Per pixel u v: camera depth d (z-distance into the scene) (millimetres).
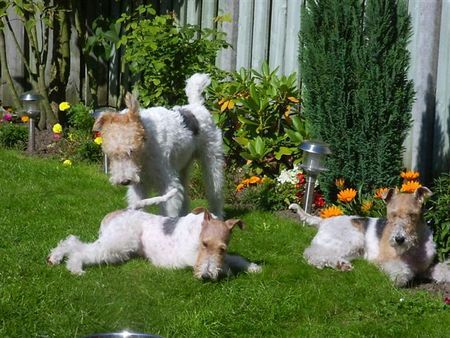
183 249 2826
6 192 3664
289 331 2500
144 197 3230
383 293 2746
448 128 3742
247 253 3092
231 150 4301
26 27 4871
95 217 3387
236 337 2441
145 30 4449
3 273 2729
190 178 3629
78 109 4848
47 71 5340
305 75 3744
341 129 3635
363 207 3426
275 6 4426
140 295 2646
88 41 5004
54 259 2861
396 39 3566
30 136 4559
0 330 2363
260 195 3768
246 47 4566
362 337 2449
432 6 3756
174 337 2412
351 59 3598
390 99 3561
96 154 4434
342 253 2965
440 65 3762
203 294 2672
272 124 4203
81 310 2496
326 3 3617
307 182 3600
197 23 4863
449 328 2516
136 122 3045
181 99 4453
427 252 2900
